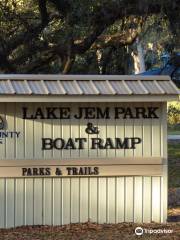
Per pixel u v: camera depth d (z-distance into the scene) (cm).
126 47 2688
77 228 1218
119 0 1903
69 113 1242
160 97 1222
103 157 1252
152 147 1267
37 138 1233
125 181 1259
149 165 1262
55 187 1240
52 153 1239
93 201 1250
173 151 2991
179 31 2023
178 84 2547
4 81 1221
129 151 1260
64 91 1192
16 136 1226
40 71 2416
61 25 2153
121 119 1258
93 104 1248
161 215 1270
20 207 1228
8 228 1221
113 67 2703
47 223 1238
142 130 1264
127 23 2230
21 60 2173
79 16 1938
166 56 2948
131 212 1261
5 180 1223
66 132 1244
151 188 1266
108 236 1155
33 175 1230
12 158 1225
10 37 2144
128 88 1225
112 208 1255
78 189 1246
